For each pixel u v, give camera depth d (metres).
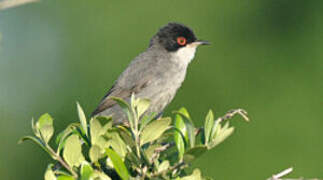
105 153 4.98
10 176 14.99
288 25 15.00
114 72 14.52
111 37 14.76
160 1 14.83
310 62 14.58
